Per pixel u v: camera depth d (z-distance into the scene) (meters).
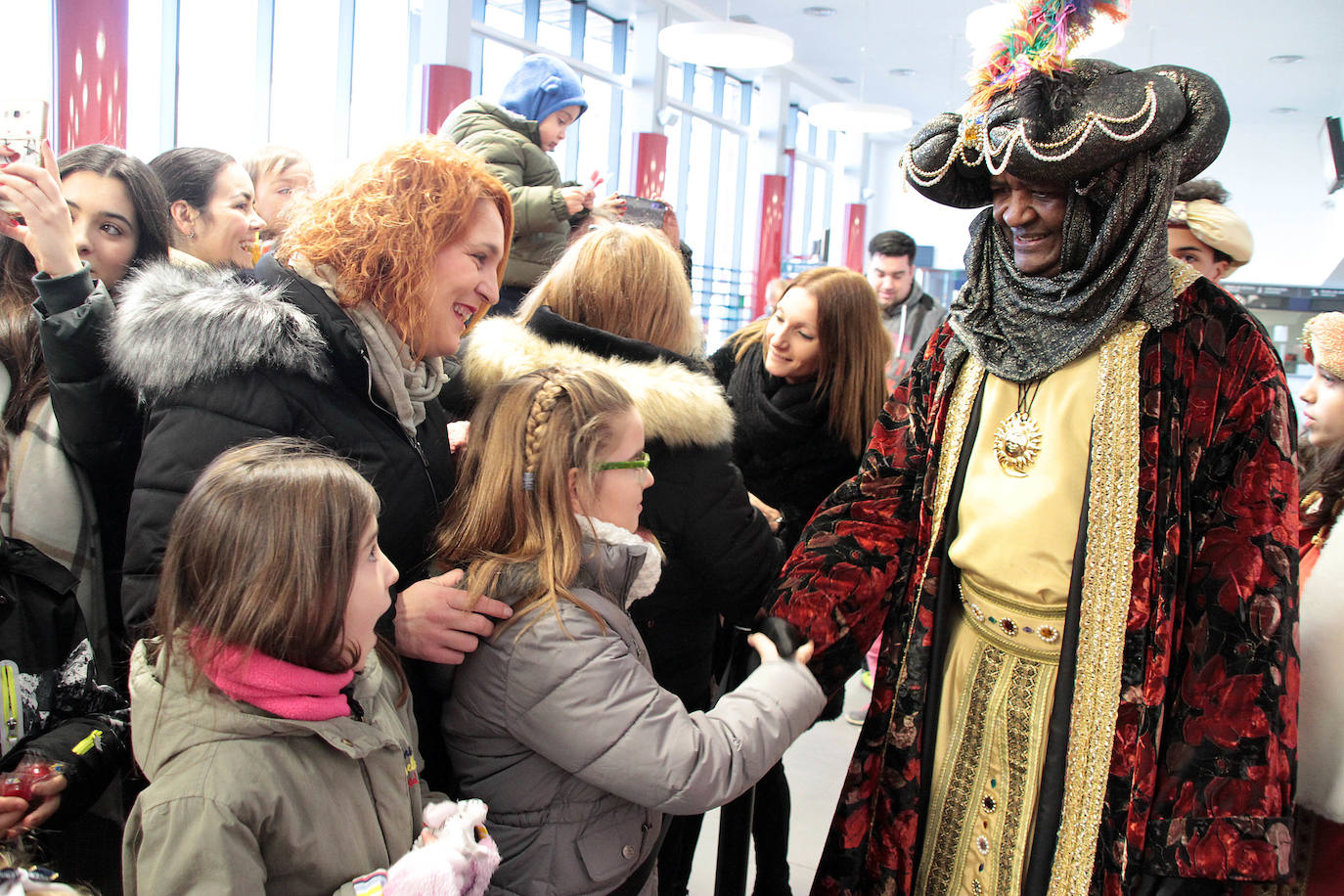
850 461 2.22
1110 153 1.12
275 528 0.95
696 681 1.69
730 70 10.45
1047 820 1.24
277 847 0.95
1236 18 7.12
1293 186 10.68
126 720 1.28
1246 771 1.14
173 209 2.02
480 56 7.12
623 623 1.20
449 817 1.05
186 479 1.11
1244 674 1.16
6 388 1.44
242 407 1.14
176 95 4.55
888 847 1.41
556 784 1.19
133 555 1.11
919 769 1.39
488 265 1.28
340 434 1.19
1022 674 1.32
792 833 2.56
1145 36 7.75
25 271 1.51
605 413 1.22
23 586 1.31
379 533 1.21
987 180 1.34
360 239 1.18
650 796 1.12
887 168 13.75
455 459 1.46
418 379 1.26
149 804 0.92
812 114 7.58
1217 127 1.14
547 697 1.13
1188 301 1.22
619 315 1.56
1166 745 1.20
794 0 7.74
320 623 0.96
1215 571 1.19
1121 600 1.20
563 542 1.17
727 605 1.58
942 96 10.71
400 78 6.03
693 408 1.44
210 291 1.15
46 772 1.16
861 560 1.44
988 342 1.33
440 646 1.14
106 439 1.44
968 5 7.48
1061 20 1.16
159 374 1.13
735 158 10.88
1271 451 1.18
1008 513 1.29
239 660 0.94
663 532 1.52
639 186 8.23
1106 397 1.22
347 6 5.52
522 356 1.45
